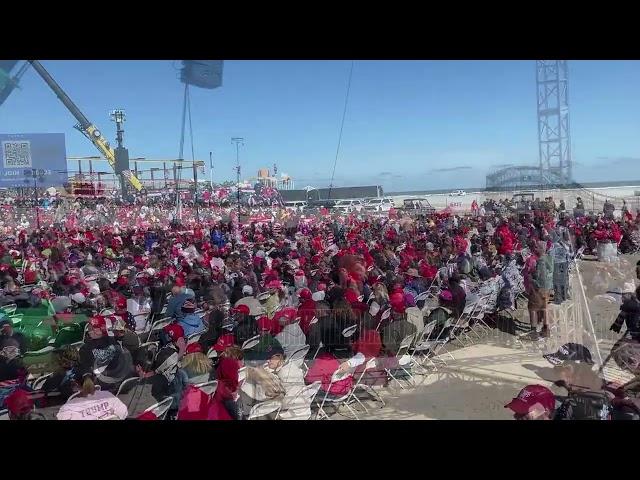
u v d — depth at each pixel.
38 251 19.02
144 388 6.80
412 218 29.47
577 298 8.03
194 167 25.92
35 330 8.30
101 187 29.78
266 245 19.19
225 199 34.66
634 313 7.09
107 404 5.45
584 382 4.85
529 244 15.38
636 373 5.69
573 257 10.10
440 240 18.86
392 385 7.53
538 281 9.67
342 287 10.17
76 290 11.84
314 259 15.16
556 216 19.81
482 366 8.09
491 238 18.22
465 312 9.57
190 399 5.53
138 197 30.20
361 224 25.22
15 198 28.06
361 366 7.15
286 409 6.07
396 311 8.30
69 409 5.31
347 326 8.10
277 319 7.88
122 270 14.05
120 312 9.03
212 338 8.42
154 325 9.42
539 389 4.89
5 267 14.33
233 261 14.45
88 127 21.09
